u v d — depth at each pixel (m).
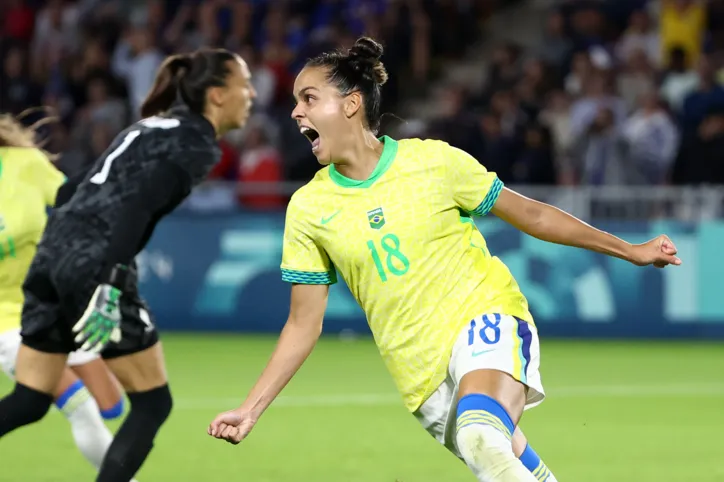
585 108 47.72
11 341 16.83
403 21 55.09
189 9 55.25
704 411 26.91
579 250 42.03
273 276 43.44
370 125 13.08
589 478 19.31
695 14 51.59
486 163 45.00
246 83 16.09
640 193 41.72
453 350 12.62
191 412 26.39
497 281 13.01
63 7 57.81
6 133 17.38
